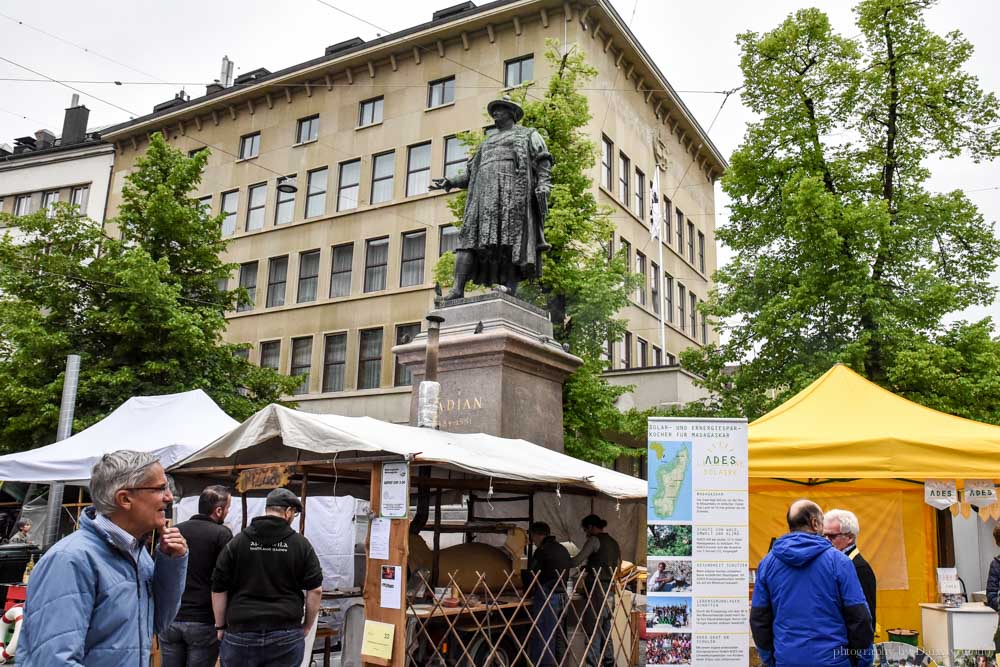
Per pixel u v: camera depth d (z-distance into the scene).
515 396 9.88
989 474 6.63
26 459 10.13
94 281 19.11
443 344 10.07
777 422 7.66
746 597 5.83
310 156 31.91
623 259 19.39
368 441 6.01
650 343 30.66
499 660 7.05
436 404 8.40
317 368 30.08
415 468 7.65
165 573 3.07
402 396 27.89
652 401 24.36
